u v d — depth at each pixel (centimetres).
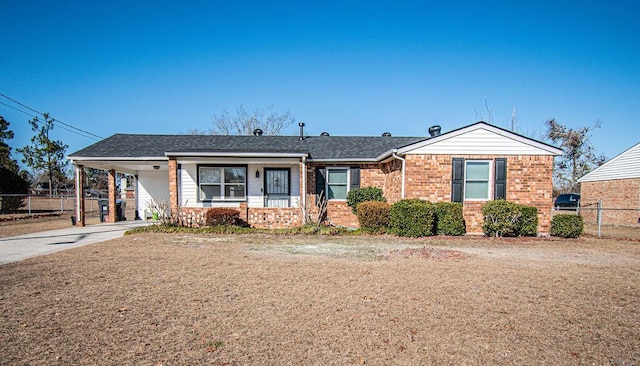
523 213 1079
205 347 338
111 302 463
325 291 512
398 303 463
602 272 643
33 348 333
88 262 704
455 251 834
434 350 335
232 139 1716
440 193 1164
